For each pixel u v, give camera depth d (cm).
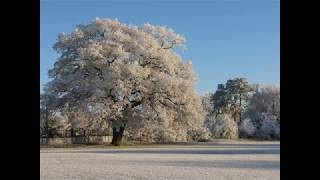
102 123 5175
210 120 8581
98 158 2762
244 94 10925
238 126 9106
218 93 11094
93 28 5509
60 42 5456
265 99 10256
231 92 10931
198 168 1962
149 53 5378
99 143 5706
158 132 5469
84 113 5031
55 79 5331
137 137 5897
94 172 1767
